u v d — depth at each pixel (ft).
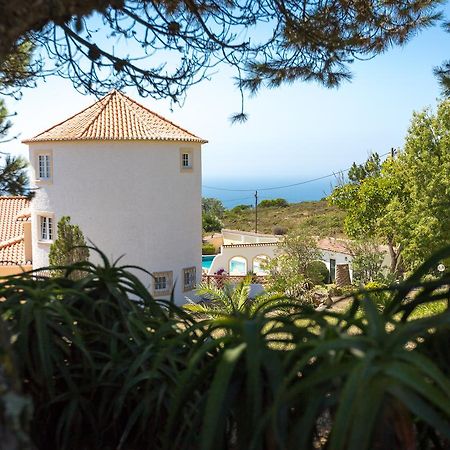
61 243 65.82
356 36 17.25
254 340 4.61
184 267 84.02
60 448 6.57
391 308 5.72
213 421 4.29
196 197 85.46
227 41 15.52
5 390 3.97
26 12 7.43
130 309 7.13
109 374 6.52
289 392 4.13
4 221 103.04
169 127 83.82
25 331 5.96
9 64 17.88
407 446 4.09
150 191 80.28
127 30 14.67
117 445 6.55
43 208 82.07
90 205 79.00
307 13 15.94
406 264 79.77
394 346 4.08
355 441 3.72
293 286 64.69
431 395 3.63
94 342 6.97
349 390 3.83
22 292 6.83
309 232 72.49
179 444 5.80
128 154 78.79
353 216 84.84
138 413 5.99
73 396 6.28
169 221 82.17
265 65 18.24
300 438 4.27
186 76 15.84
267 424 4.46
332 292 66.03
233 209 269.44
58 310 6.05
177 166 82.38
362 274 72.43
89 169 78.64
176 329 7.31
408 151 74.18
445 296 5.52
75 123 82.17
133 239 79.97
